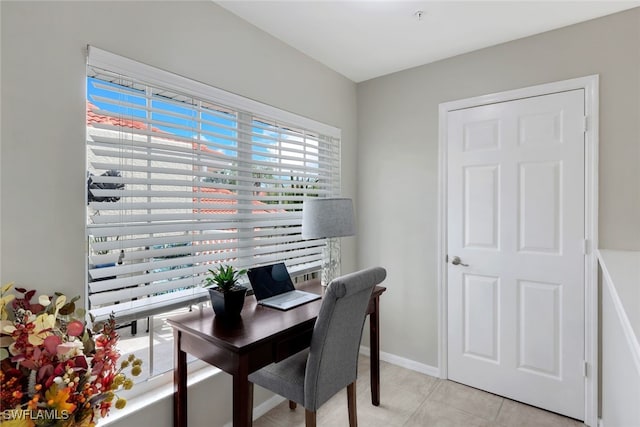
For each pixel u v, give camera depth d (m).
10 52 1.16
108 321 1.27
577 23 1.98
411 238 2.63
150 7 1.54
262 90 2.09
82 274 1.34
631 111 1.84
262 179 2.13
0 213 1.15
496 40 2.19
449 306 2.45
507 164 2.21
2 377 0.98
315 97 2.50
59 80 1.27
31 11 1.20
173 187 1.73
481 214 2.30
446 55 2.41
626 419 1.19
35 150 1.22
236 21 1.92
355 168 2.95
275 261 2.24
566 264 2.02
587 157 1.95
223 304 1.54
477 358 2.33
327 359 1.49
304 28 2.06
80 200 1.33
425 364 2.56
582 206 1.97
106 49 1.39
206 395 1.75
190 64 1.70
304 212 2.02
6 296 1.09
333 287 1.41
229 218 1.90
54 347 1.04
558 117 2.04
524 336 2.15
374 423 1.96
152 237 1.59
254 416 2.02
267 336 1.37
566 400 2.02
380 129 2.80
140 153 1.53
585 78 1.95
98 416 1.13
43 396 0.99
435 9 1.85
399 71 2.69
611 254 1.73
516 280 2.18
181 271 1.69
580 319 1.98
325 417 2.01
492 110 2.26
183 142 1.73
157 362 1.77
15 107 1.17
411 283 2.63
